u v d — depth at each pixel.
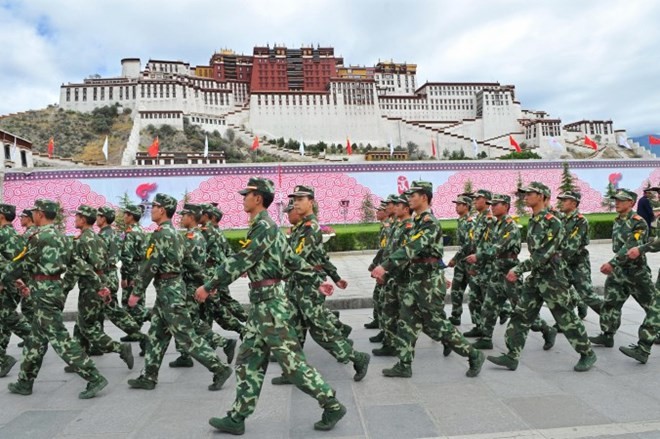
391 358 6.01
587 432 3.71
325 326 5.17
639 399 4.37
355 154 75.19
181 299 4.96
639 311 8.26
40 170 23.86
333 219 27.19
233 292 10.91
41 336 4.83
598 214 29.70
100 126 81.19
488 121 95.25
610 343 6.18
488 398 4.49
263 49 114.56
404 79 128.50
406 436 3.73
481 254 6.49
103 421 4.20
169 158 55.00
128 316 6.61
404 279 5.38
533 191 5.17
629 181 30.89
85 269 5.41
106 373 5.70
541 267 5.15
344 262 16.52
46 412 4.45
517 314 5.31
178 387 5.11
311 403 4.53
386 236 7.42
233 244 18.02
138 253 7.22
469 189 28.78
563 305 5.14
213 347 6.00
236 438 3.79
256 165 26.55
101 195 24.50
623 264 6.07
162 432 3.94
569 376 5.08
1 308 5.81
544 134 81.25
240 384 3.86
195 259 6.20
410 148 82.75
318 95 87.75
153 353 5.04
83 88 87.69
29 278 4.95
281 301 3.93
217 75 116.75
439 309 5.02
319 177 27.33
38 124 81.12
